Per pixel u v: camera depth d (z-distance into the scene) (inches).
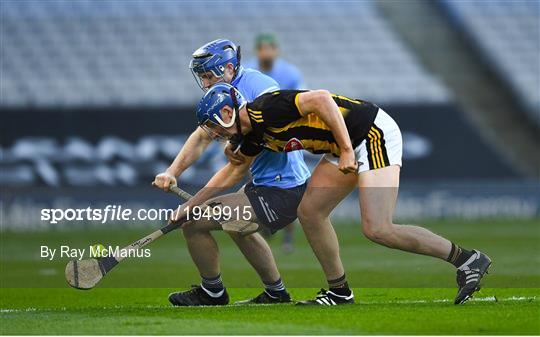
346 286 1024.2
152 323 866.8
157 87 3095.5
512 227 2453.2
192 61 1089.4
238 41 3339.1
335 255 1011.9
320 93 928.3
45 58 3157.0
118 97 3038.9
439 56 3437.5
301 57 3309.5
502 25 3476.9
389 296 1157.7
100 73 3129.9
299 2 3469.5
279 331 807.1
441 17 3563.0
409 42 3484.3
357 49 3351.4
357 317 890.1
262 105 947.3
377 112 978.1
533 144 3176.7
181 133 2743.6
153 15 3353.8
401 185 2800.2
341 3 3518.7
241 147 997.8
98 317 919.7
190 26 3346.5
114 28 3289.9
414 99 2913.4
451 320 863.7
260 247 1066.1
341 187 995.9
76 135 2714.1
